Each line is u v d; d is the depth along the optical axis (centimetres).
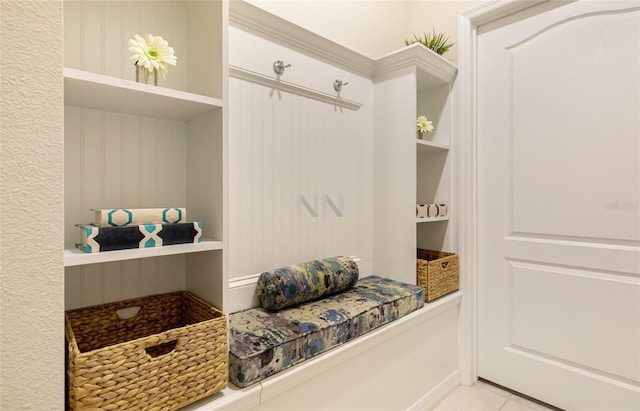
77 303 104
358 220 189
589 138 157
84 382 70
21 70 57
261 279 136
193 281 118
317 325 118
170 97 92
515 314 181
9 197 56
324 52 166
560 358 167
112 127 108
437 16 211
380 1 211
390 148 187
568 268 164
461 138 194
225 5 100
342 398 125
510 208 182
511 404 174
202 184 112
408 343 155
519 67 177
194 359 87
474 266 193
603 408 155
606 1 151
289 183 156
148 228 86
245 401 94
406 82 178
